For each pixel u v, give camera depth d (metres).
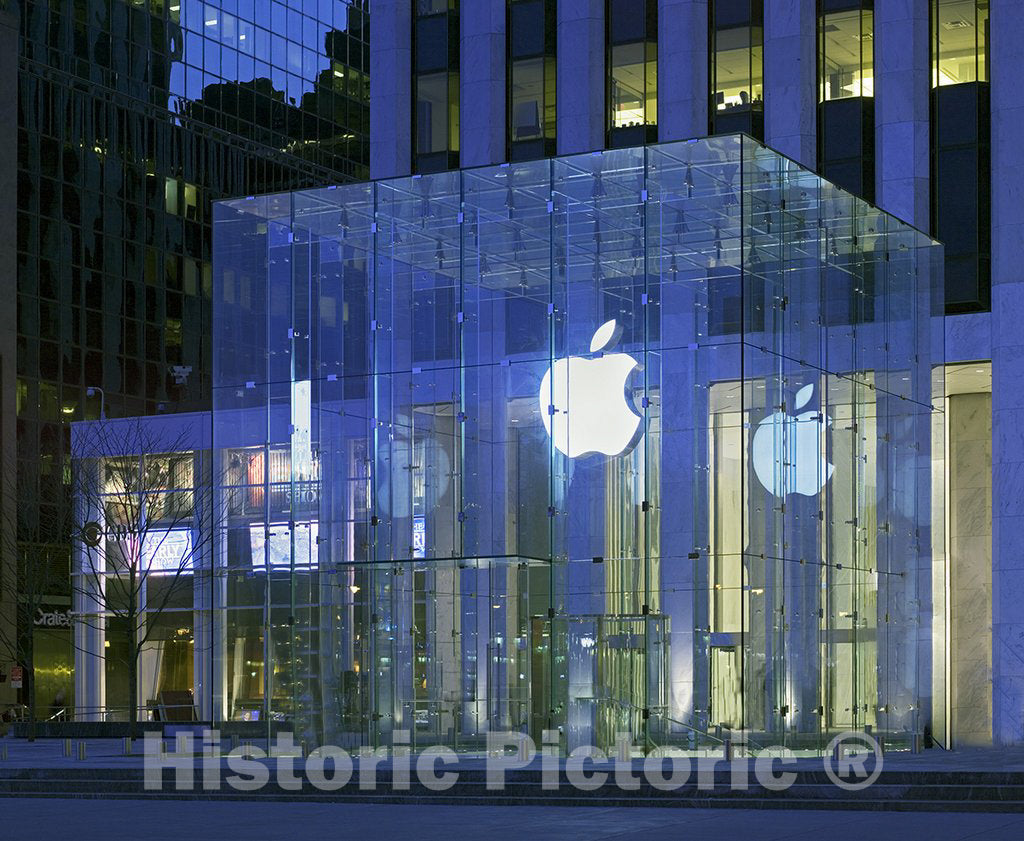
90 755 42.12
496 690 36.06
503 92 50.12
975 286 44.62
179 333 89.69
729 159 35.19
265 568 38.50
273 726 37.78
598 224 36.34
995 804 25.17
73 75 84.69
